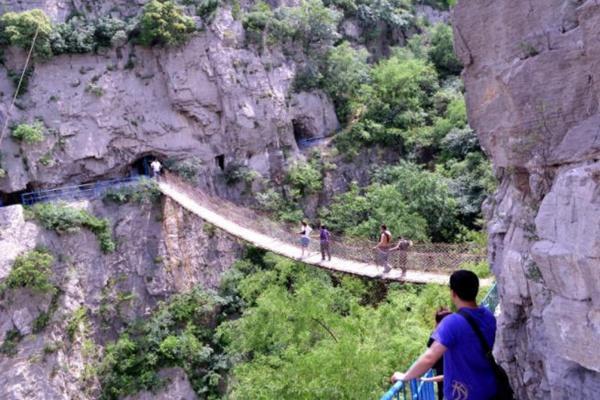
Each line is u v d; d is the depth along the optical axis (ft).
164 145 94.84
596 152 14.73
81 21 90.94
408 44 130.41
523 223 18.17
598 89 15.39
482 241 64.03
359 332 46.42
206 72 96.17
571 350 14.70
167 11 91.40
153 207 88.12
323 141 107.86
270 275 74.64
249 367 52.85
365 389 37.50
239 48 99.76
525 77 17.49
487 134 20.59
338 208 93.81
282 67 104.99
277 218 94.94
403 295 52.90
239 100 97.66
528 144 17.52
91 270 80.33
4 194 83.51
